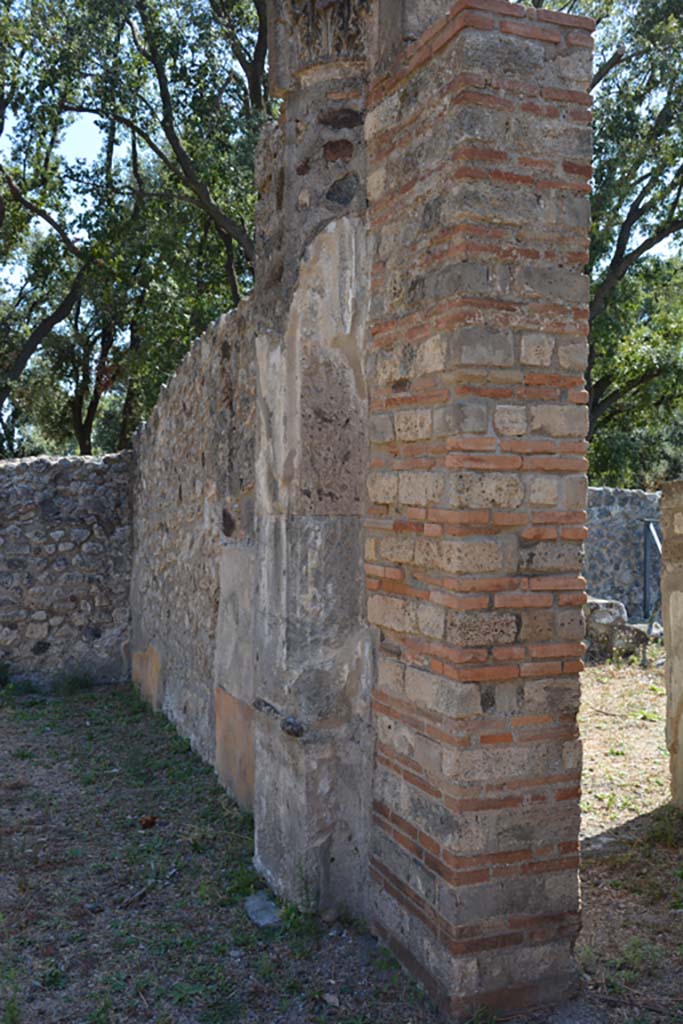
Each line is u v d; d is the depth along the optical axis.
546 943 3.47
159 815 5.64
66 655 9.80
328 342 4.17
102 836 5.32
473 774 3.37
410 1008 3.48
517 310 3.41
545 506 3.45
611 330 19.52
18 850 5.11
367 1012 3.47
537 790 3.46
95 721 8.15
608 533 13.34
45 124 18.06
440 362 3.47
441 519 3.45
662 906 4.36
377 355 4.00
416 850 3.66
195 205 18.81
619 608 10.55
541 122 3.43
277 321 4.41
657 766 6.42
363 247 4.11
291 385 4.27
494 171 3.37
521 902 3.44
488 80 3.36
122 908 4.39
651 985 3.65
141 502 9.34
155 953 3.96
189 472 7.12
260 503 4.63
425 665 3.61
